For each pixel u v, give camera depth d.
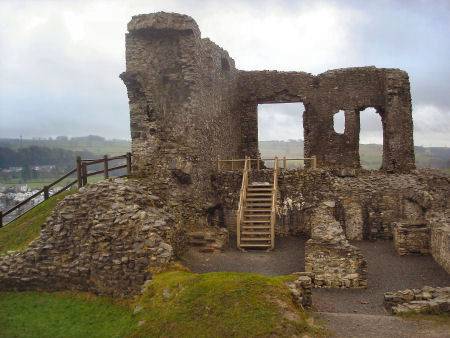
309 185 23.34
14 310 14.43
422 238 20.27
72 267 15.48
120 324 12.61
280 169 24.03
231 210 23.81
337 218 23.33
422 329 11.27
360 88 30.31
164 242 14.95
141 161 21.34
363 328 11.33
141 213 15.49
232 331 10.39
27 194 50.72
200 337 10.48
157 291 12.93
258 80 31.17
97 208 16.12
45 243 15.95
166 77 21.31
